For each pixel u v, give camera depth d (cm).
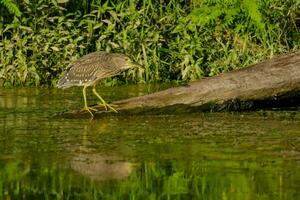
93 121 1366
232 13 1802
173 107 1411
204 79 1427
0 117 1400
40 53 1783
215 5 1817
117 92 1675
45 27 1833
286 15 1872
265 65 1438
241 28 1828
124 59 1448
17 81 1766
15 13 1761
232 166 1065
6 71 1764
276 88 1423
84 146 1176
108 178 1016
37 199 936
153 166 1067
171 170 1048
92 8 1894
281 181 995
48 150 1153
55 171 1047
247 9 1780
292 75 1422
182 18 1845
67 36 1802
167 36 1872
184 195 946
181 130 1286
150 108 1402
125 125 1331
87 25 1845
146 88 1730
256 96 1427
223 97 1416
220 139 1220
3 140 1216
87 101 1565
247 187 971
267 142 1199
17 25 1802
